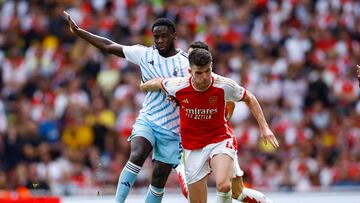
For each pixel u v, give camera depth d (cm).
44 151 5319
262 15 7100
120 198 3034
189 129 2905
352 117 6312
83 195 4381
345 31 7162
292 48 6794
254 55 6631
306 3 7294
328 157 5831
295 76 6462
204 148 2900
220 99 2848
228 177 2833
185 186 3114
